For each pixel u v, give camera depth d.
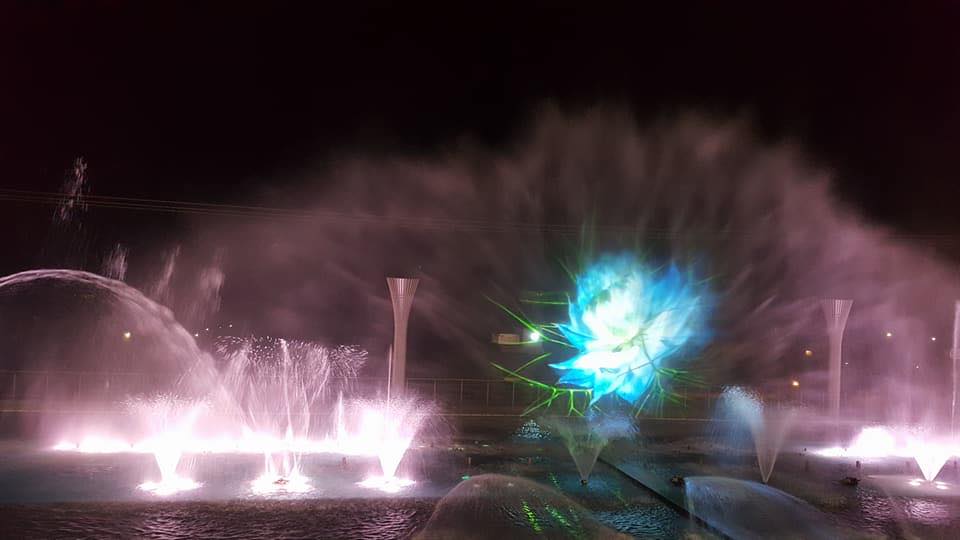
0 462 13.66
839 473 14.30
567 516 10.62
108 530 9.37
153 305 35.66
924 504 11.75
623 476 13.59
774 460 15.65
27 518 9.84
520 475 13.42
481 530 9.80
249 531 9.48
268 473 13.06
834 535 9.96
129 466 13.40
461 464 14.40
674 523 10.38
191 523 9.77
